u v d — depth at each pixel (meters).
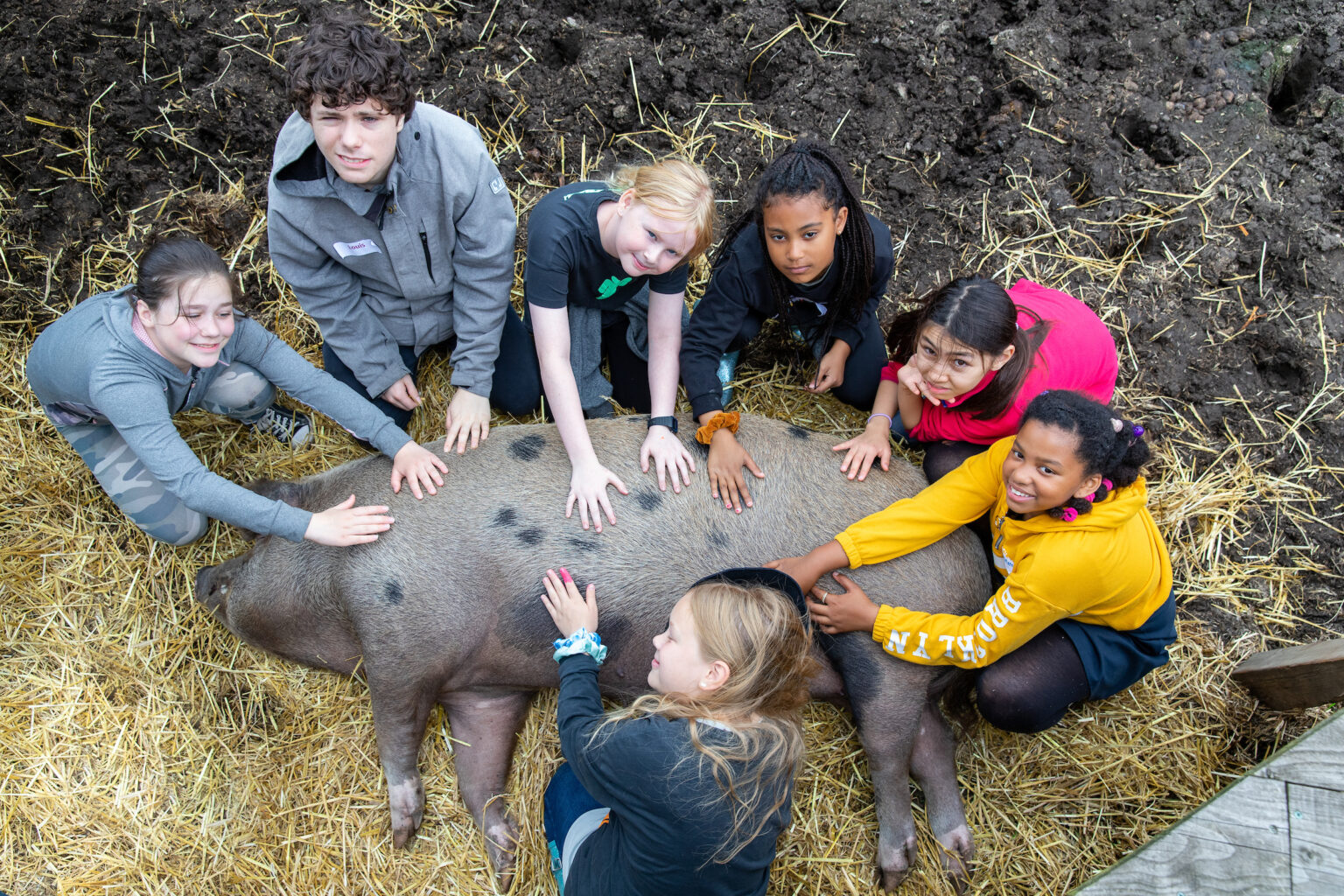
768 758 2.42
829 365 3.54
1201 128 3.98
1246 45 4.10
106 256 3.83
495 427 3.55
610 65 4.06
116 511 3.59
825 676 3.17
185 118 3.95
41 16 3.91
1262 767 2.42
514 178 4.02
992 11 4.14
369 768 3.31
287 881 3.16
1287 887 2.26
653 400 3.21
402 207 3.02
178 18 3.98
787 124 4.08
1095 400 2.56
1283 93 4.20
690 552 2.99
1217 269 3.81
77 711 3.29
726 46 4.12
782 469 3.15
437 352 3.89
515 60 4.11
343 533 2.94
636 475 3.08
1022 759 3.31
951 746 3.28
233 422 3.73
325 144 2.69
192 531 3.49
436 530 3.00
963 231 3.96
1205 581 3.50
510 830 3.24
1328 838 2.29
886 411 3.36
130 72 3.95
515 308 4.01
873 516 2.99
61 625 3.41
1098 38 4.11
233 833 3.20
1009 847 3.24
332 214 3.01
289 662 3.41
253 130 3.96
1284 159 3.94
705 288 3.91
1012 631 2.81
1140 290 3.82
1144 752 3.29
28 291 3.80
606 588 2.96
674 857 2.41
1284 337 3.72
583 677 2.77
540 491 3.05
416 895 3.18
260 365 3.21
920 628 2.88
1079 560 2.67
